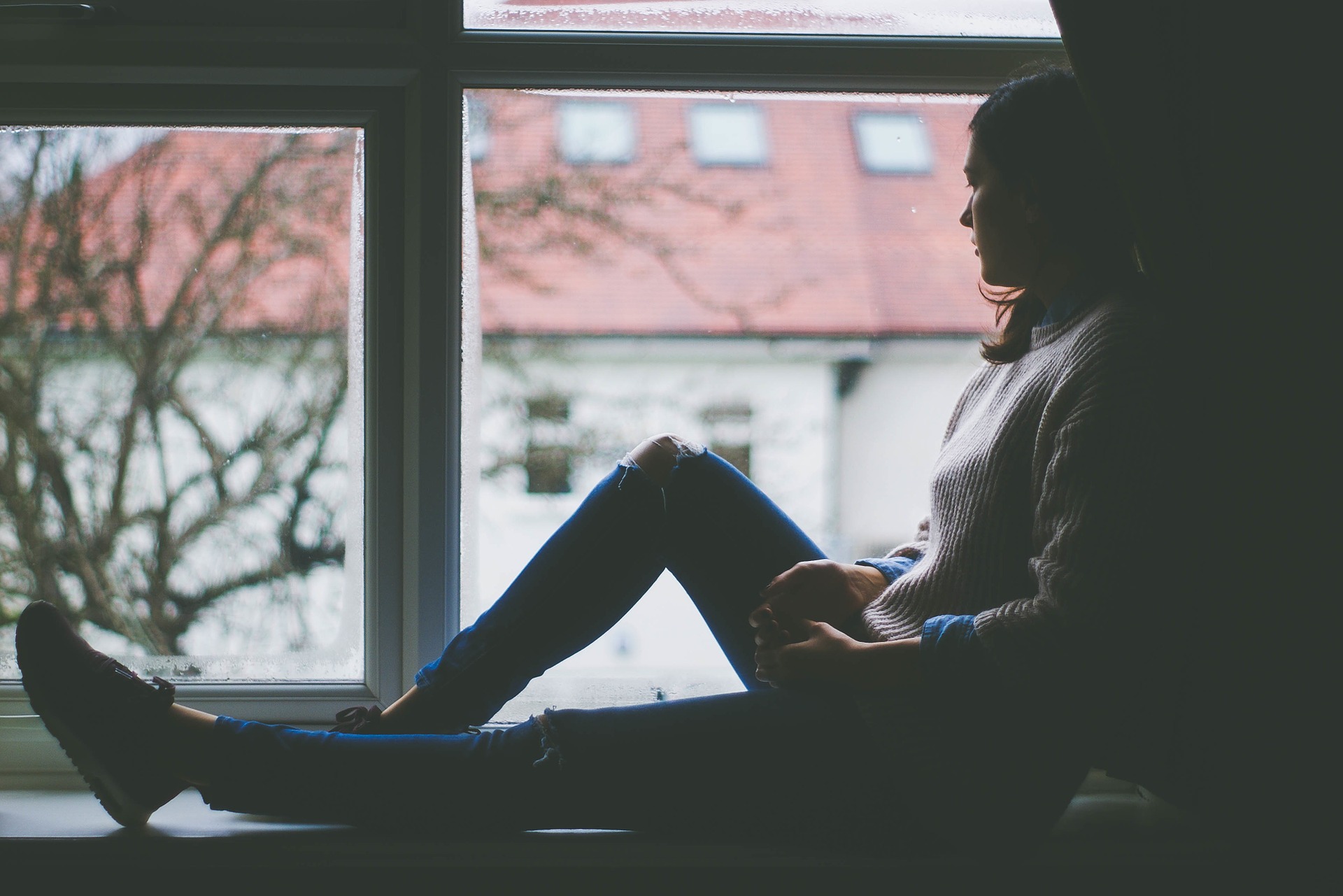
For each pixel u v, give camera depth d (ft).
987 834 2.55
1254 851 2.88
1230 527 2.73
